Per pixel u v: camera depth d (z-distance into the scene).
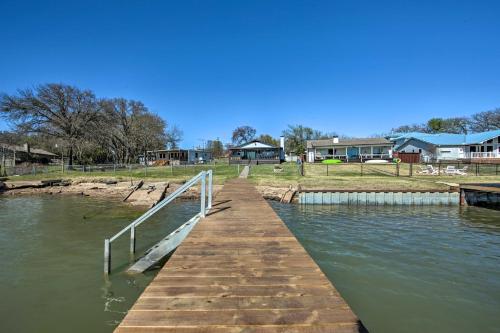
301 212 13.90
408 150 43.22
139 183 21.31
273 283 3.26
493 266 7.07
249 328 2.35
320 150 42.22
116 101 46.97
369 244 8.75
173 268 3.78
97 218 12.49
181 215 13.21
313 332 2.31
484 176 22.22
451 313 5.04
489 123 55.78
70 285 6.05
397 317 4.92
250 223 6.61
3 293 5.72
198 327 2.36
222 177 22.94
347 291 5.81
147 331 2.30
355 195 15.95
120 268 6.93
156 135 53.31
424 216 12.94
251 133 93.31
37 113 32.53
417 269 6.89
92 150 47.47
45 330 4.56
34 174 26.33
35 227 10.98
